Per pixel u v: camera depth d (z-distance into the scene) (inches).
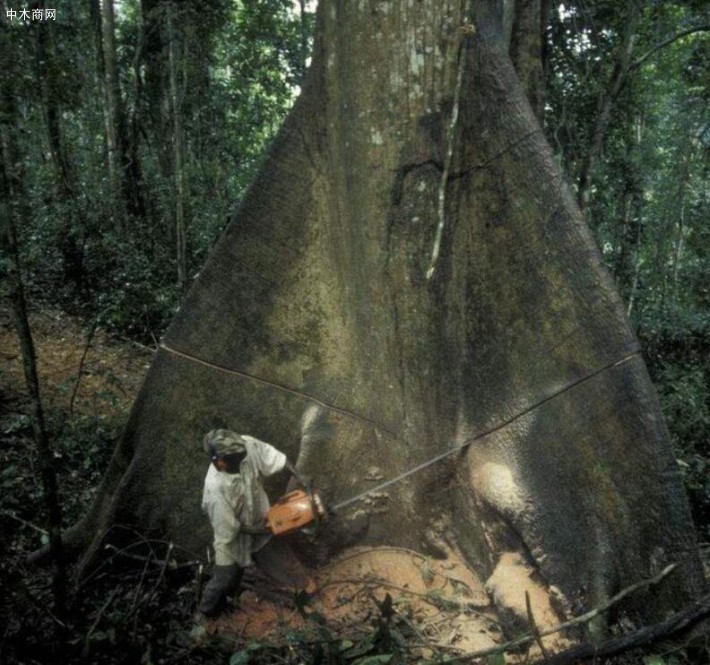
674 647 132.6
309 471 172.1
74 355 320.5
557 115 348.5
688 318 449.1
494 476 160.9
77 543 182.1
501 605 149.7
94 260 401.1
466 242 166.9
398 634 147.8
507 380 165.9
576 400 156.3
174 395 180.2
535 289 162.1
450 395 170.2
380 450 173.2
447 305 168.6
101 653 140.3
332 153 171.9
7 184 129.5
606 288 156.8
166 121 538.6
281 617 158.9
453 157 162.1
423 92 159.5
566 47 329.4
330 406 175.9
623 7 325.4
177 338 180.4
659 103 485.4
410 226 164.2
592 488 152.3
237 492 154.0
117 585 174.1
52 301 379.6
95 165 516.4
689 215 528.7
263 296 178.7
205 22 486.3
